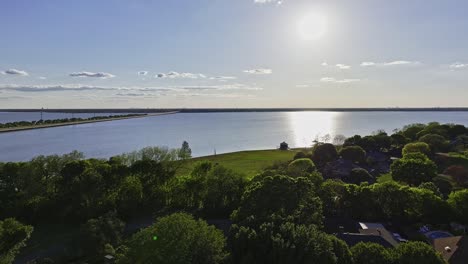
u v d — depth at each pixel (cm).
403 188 6631
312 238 3503
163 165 8225
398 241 5425
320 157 13150
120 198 6856
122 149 17950
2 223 4434
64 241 5575
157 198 7269
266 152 17000
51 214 6538
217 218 6612
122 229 5262
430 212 6309
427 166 8975
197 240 3422
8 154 15950
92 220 5128
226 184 6888
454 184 9300
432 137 14662
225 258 3475
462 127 17388
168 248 3312
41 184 7125
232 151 18712
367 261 3847
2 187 6781
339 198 6788
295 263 3278
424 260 3769
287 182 5109
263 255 3434
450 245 4866
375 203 6631
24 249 5297
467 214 6234
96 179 6656
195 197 7238
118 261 3653
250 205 5012
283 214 4516
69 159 8125
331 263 3412
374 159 13625
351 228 5800
